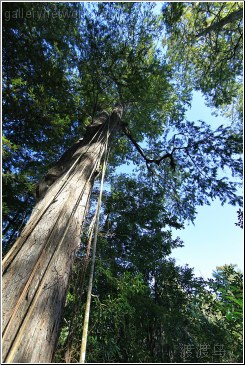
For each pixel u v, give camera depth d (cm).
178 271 648
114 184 750
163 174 760
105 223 623
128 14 570
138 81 594
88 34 548
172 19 600
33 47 454
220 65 747
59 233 178
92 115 605
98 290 448
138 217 648
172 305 591
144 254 602
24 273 140
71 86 589
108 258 544
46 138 484
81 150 322
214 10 648
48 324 125
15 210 453
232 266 378
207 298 434
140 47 623
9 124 437
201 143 621
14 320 116
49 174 287
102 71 595
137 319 451
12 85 390
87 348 321
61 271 156
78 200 225
